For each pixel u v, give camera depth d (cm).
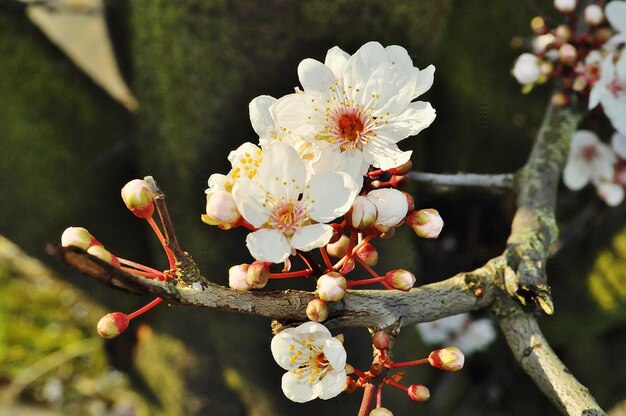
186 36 45
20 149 49
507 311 36
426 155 55
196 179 49
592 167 45
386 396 55
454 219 55
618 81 41
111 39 53
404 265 49
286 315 33
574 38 42
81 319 83
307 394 33
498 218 54
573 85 41
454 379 60
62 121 50
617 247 59
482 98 54
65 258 31
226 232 49
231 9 45
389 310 34
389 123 34
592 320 60
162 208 32
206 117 47
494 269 36
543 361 35
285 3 44
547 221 39
